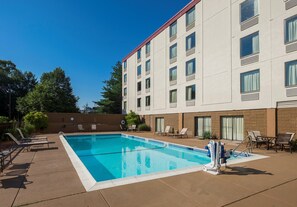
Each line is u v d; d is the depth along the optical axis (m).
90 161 11.47
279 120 13.34
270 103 13.84
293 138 12.38
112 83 53.94
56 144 14.18
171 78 25.00
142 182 5.73
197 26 20.75
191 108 21.33
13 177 6.25
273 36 13.86
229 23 17.14
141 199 4.58
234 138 16.62
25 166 7.68
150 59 29.81
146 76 30.84
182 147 14.21
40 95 38.56
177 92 23.67
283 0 13.36
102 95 52.97
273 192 5.06
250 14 15.52
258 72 14.79
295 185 5.60
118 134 25.11
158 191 5.07
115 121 33.56
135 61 34.72
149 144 17.89
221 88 17.73
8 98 53.19
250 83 15.34
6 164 7.64
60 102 41.19
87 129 29.44
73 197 4.66
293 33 12.81
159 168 9.95
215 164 6.94
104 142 19.47
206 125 19.64
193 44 21.36
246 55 15.67
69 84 55.50
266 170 7.19
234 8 16.77
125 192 4.98
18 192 4.97
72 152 10.81
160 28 27.34
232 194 4.92
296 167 7.63
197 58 20.66
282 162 8.48
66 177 6.24
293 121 12.55
